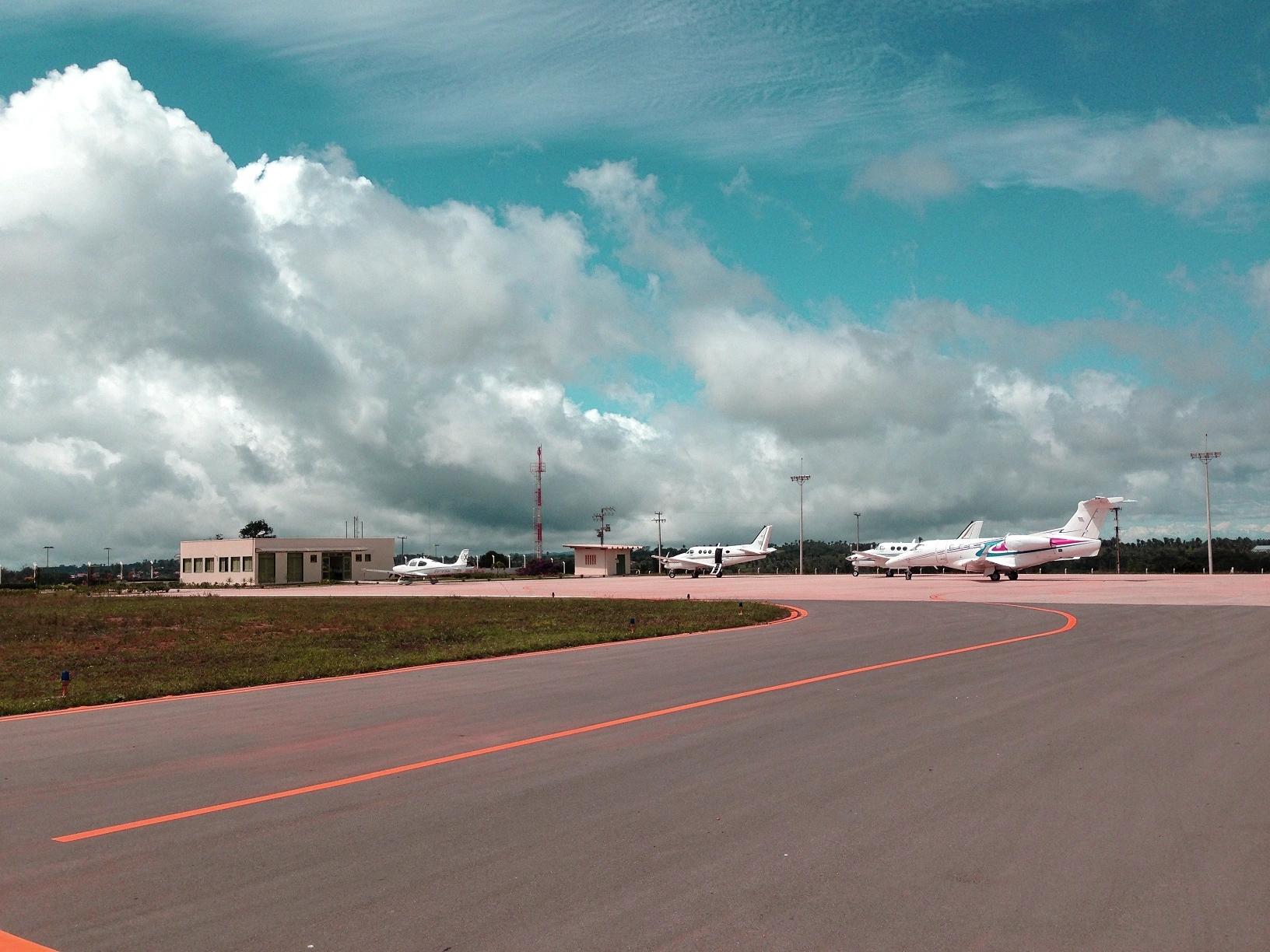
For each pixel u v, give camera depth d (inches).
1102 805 303.1
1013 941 201.9
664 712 493.7
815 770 356.2
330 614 1557.6
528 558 6092.5
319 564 4414.4
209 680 689.6
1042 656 724.0
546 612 1533.0
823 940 203.2
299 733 458.3
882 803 308.0
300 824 295.1
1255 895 225.9
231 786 347.9
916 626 1045.2
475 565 4712.1
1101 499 2768.2
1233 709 479.5
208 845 275.4
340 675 729.0
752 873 245.0
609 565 4965.6
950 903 222.8
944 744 400.2
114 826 295.9
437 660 816.3
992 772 347.9
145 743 441.4
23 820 304.5
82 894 236.2
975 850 260.2
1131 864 247.8
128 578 6067.9
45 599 2251.5
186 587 3634.4
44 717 538.6
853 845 265.7
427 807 313.6
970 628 1009.5
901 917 215.2
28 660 903.1
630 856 259.6
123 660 892.6
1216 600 1528.1
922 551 3164.4
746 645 871.7
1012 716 462.3
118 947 204.8
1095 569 5172.2
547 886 237.8
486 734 445.4
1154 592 1907.0
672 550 6579.7
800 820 291.6
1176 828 278.1
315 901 230.1
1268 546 5206.7
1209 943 200.5
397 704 553.6
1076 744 396.8
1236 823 282.7
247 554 4242.1
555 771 364.5
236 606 1835.6
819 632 1001.5
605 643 960.3
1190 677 597.0
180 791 341.7
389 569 4557.1
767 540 4035.4
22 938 209.8
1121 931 206.4
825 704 508.7
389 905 226.4
